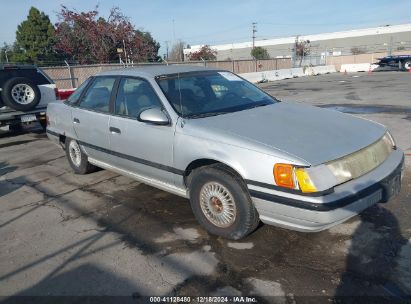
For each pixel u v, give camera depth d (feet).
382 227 11.61
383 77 75.87
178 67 15.37
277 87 67.87
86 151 17.20
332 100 42.37
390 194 10.50
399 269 9.52
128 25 89.15
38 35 141.28
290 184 9.37
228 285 9.36
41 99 29.99
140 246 11.50
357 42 221.25
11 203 15.72
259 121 11.72
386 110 32.71
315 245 10.83
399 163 11.14
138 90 13.92
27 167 21.04
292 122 11.62
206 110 12.81
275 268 9.90
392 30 210.79
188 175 12.25
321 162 9.39
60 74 58.34
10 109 28.45
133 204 14.66
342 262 9.96
